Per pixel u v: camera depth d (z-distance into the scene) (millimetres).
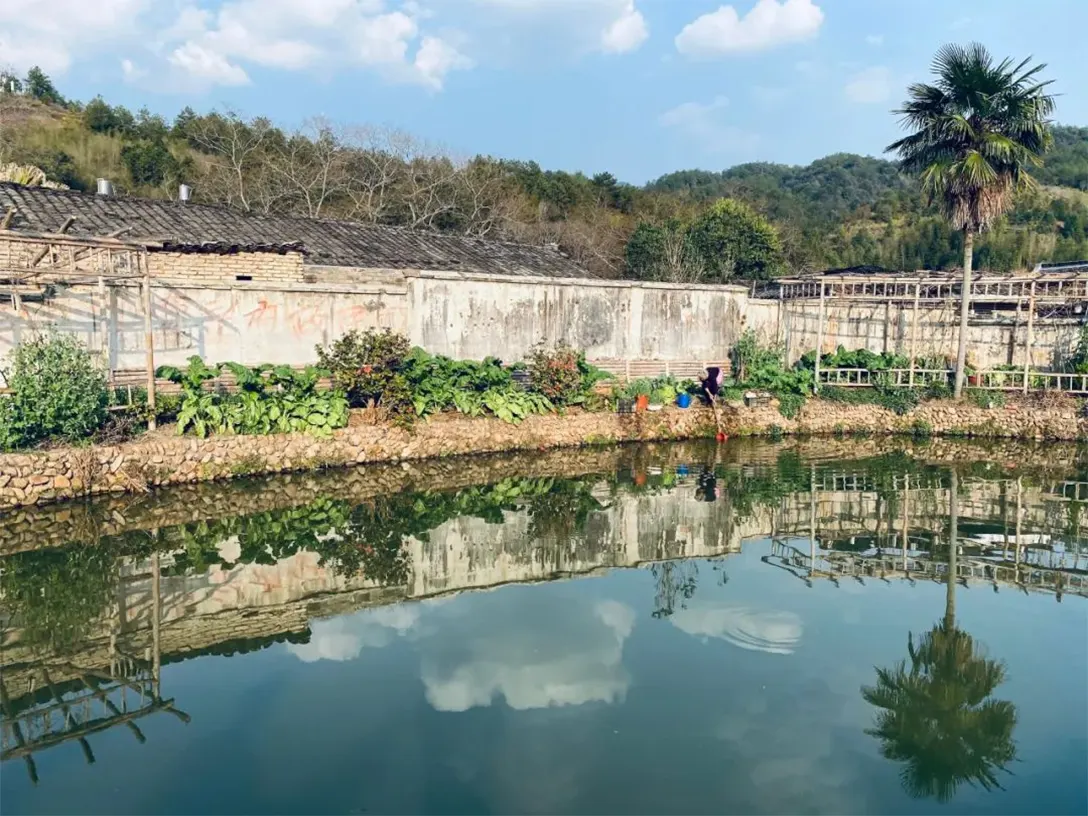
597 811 5059
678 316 20969
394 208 36375
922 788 5395
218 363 14906
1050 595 9078
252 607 8602
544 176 45438
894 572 9875
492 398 16797
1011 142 17500
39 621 8195
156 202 18703
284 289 15844
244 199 33438
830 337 22266
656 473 15219
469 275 18094
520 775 5457
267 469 13938
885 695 6672
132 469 12469
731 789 5316
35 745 5883
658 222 41625
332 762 5621
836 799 5238
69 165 33219
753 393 19266
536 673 7012
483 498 13242
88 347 13781
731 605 8688
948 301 20844
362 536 11125
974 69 17594
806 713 6348
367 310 16922
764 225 36938
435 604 8711
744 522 12125
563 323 19500
